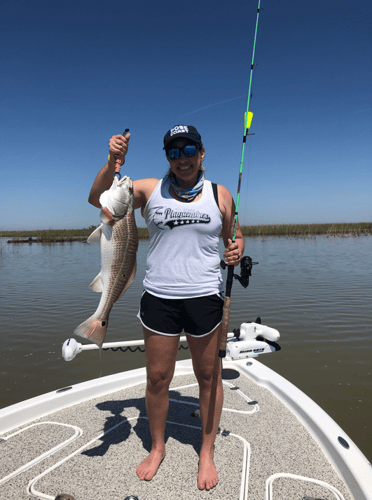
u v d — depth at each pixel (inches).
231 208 82.9
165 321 73.8
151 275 75.9
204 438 76.8
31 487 70.3
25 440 86.4
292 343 210.2
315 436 87.4
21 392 160.9
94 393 109.3
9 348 210.8
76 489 69.8
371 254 655.8
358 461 72.6
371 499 62.7
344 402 147.9
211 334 74.9
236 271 463.8
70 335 232.4
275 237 1277.1
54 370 183.3
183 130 71.7
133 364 191.9
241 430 90.7
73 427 92.4
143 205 83.0
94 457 80.0
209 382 76.2
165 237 73.9
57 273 491.5
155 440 77.2
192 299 73.6
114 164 77.9
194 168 73.0
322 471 75.5
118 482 72.0
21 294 353.1
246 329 130.5
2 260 674.8
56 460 78.8
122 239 77.3
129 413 99.7
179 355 205.5
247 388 113.5
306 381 165.8
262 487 70.6
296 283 389.1
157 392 75.7
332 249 770.8
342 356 191.9
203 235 73.6
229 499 67.4
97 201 84.8
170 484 71.6
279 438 87.3
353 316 259.6
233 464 77.7
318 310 277.3
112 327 245.4
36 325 251.1
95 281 79.3
